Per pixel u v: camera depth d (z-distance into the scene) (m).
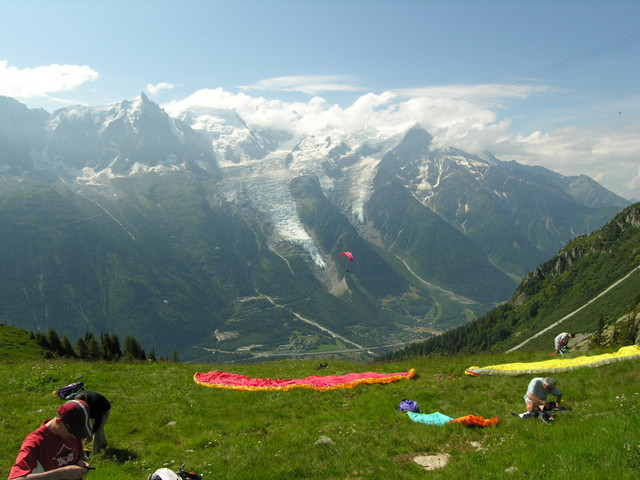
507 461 14.38
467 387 26.34
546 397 20.27
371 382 29.55
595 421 15.85
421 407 23.69
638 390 20.14
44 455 8.59
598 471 11.83
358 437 18.97
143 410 25.73
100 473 15.56
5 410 24.16
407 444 17.88
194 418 24.19
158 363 45.09
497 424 19.05
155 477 11.24
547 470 12.79
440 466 15.70
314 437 19.72
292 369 40.44
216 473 16.27
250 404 27.25
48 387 29.52
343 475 15.40
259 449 18.30
